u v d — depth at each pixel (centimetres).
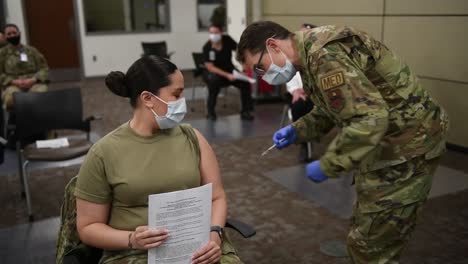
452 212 288
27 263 244
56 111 339
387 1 453
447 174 353
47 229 284
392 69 154
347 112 141
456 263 231
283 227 279
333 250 248
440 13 402
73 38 891
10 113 428
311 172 154
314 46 148
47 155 301
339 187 339
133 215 148
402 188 161
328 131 189
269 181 356
